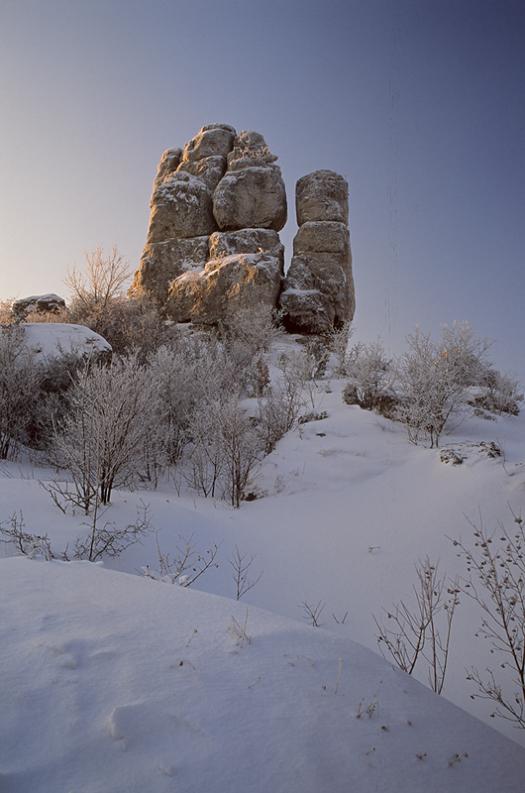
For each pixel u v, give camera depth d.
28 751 1.35
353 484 6.63
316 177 23.11
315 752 1.54
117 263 17.38
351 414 8.76
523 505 4.88
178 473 8.24
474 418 8.71
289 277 21.66
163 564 4.42
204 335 17.17
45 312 18.44
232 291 20.17
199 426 7.95
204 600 2.59
